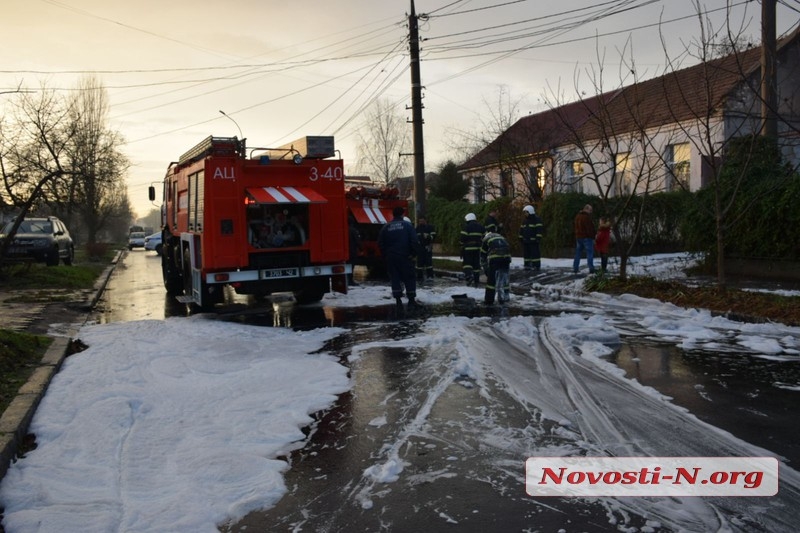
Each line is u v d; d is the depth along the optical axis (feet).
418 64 68.54
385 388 22.67
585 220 54.60
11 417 18.02
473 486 14.67
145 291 59.67
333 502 14.15
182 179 46.60
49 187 50.78
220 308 44.42
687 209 54.08
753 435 17.31
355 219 61.93
